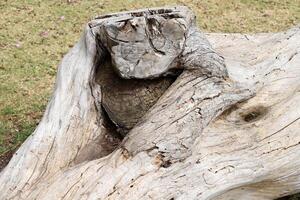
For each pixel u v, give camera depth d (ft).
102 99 18.34
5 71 28.25
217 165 15.93
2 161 22.16
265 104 18.16
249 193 17.26
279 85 18.85
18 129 24.22
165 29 17.15
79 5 35.55
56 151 17.24
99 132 18.13
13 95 26.40
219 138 16.66
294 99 17.99
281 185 17.42
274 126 17.25
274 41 21.31
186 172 15.56
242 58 20.38
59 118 18.12
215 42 21.99
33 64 28.89
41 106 25.70
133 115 17.70
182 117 16.34
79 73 19.04
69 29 32.53
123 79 17.88
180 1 36.45
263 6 35.91
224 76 17.71
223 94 17.24
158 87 17.65
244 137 16.88
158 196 15.03
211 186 15.64
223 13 34.88
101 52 19.20
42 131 17.79
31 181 16.29
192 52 17.42
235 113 17.78
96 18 20.49
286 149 16.85
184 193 15.25
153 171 15.39
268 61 19.98
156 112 16.57
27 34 31.81
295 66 19.63
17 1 35.88
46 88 27.04
